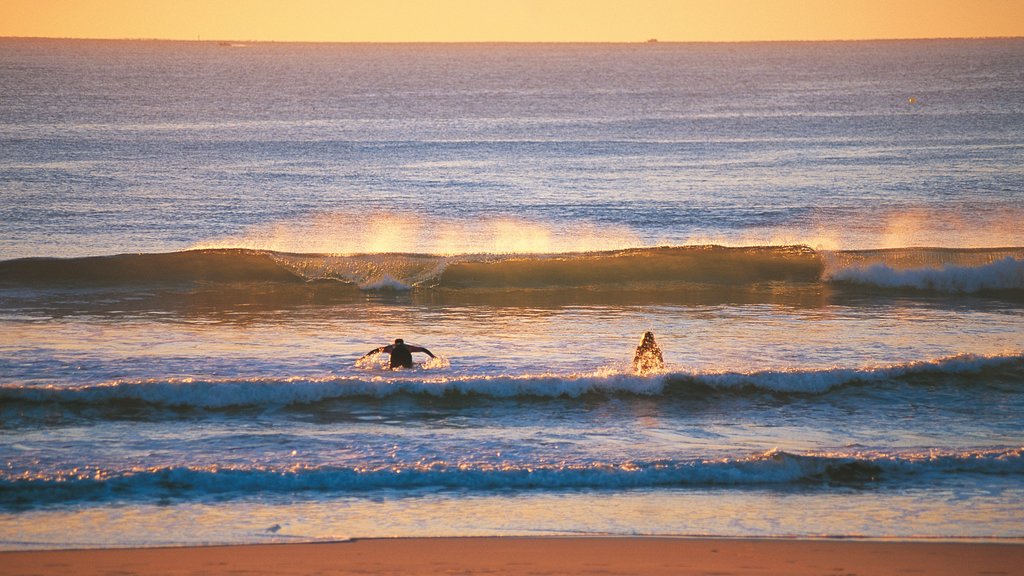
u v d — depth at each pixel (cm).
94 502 4109
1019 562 3491
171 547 3575
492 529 3834
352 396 5716
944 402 5809
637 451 4903
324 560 3444
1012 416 5578
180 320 7975
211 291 9188
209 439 5028
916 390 5994
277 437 5075
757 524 3909
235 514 3991
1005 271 9675
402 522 3909
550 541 3672
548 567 3394
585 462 4662
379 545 3609
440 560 3453
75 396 5512
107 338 7256
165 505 4091
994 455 4722
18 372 6231
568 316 8319
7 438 4972
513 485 4384
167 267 9825
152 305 8550
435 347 7100
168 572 3309
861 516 4012
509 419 5456
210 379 5934
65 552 3506
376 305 8750
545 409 5644
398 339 6519
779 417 5538
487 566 3397
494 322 8056
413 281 9662
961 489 4359
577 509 4078
